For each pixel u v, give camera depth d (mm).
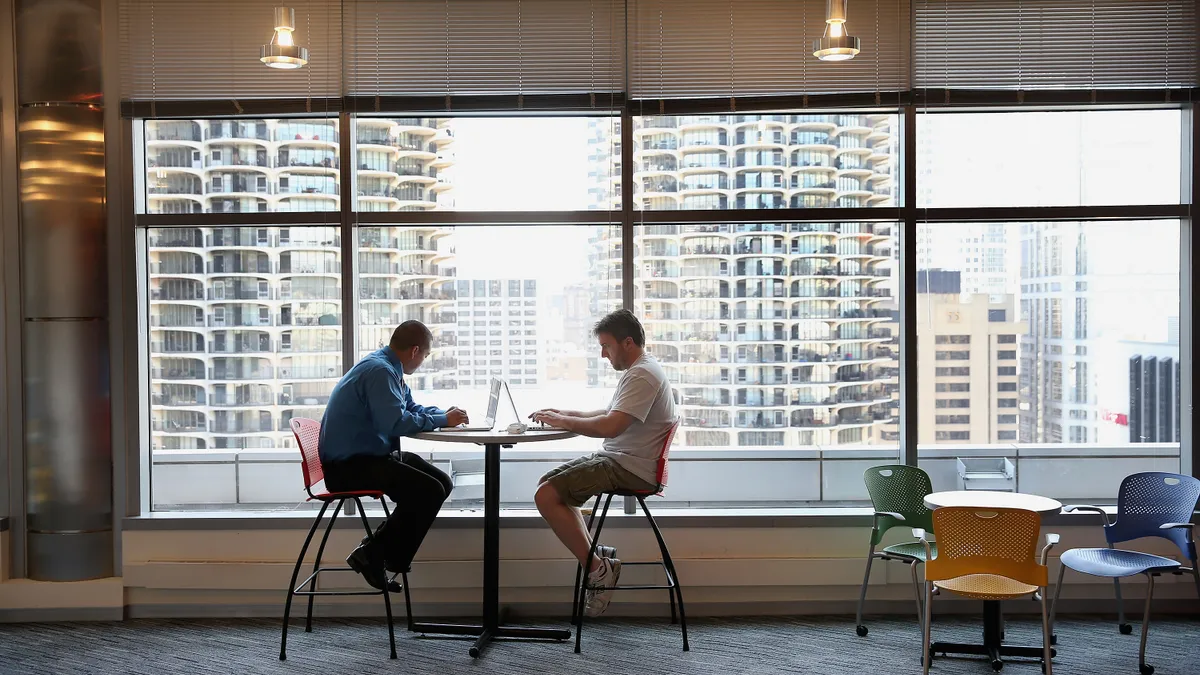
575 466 4199
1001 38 4746
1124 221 4875
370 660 4074
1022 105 4746
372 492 4141
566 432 4117
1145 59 4738
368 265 4902
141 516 4816
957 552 3504
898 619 4664
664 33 4781
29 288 4660
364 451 4191
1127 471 4895
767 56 4770
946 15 4750
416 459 4469
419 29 4781
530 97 4773
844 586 4762
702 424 4965
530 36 4785
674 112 4785
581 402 4945
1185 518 4164
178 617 4777
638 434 4223
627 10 4777
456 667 3975
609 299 4906
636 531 4730
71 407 4664
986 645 4043
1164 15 4734
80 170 4660
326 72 4777
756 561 4684
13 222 4773
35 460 4688
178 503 4934
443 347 4930
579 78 4793
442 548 4723
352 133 4859
